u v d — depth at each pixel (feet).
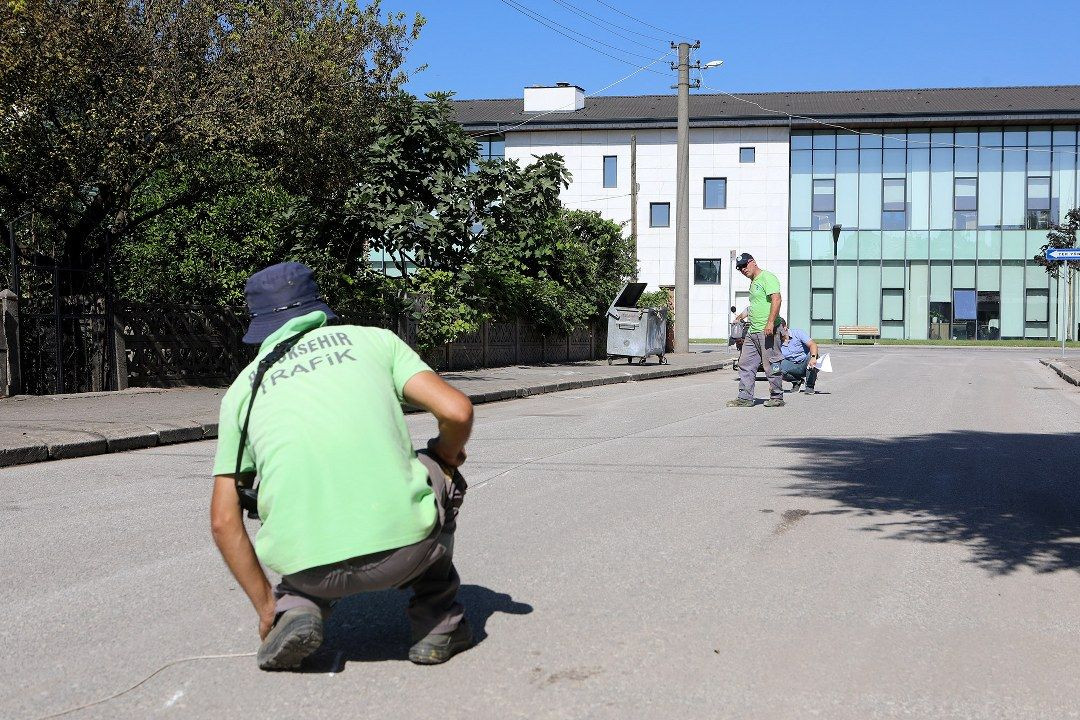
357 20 52.11
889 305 167.43
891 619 14.23
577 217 93.50
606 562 17.35
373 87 53.11
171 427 33.32
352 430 11.09
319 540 10.88
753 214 169.27
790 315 169.58
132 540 19.04
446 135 64.59
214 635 13.51
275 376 11.32
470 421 11.53
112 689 11.59
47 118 41.14
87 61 40.04
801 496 23.45
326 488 10.96
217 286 56.03
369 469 11.04
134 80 41.42
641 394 53.26
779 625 13.92
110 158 40.73
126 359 46.06
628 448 31.42
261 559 11.39
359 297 57.88
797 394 53.26
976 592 15.61
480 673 12.03
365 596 15.29
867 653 12.81
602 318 91.76
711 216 170.40
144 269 55.77
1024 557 17.83
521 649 12.88
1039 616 14.42
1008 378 69.15
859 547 18.52
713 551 18.17
